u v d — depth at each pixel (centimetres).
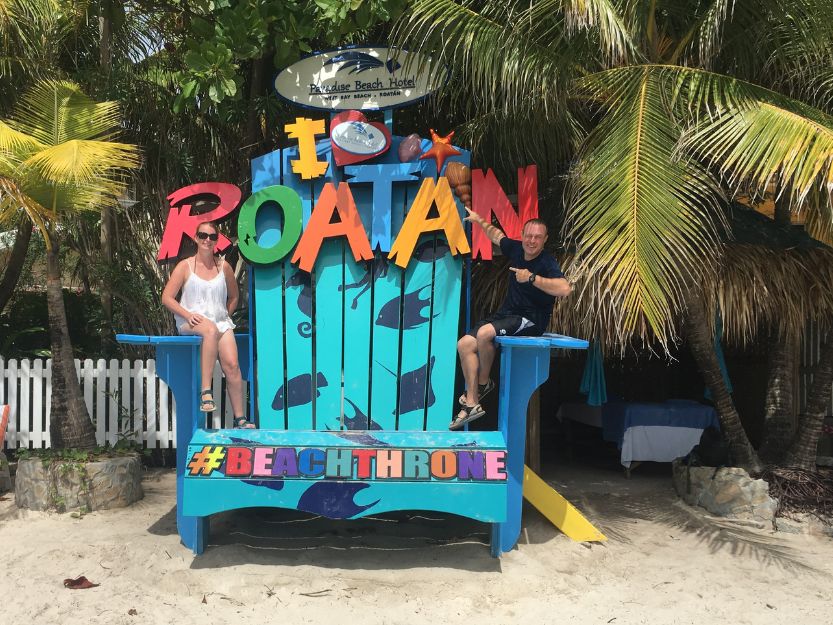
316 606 351
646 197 411
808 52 479
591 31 442
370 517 497
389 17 500
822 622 342
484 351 438
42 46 642
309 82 522
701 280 495
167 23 722
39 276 1035
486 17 489
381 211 500
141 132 675
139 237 727
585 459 745
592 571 407
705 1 484
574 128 534
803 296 511
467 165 498
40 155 487
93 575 382
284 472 388
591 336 529
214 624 329
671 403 673
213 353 432
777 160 392
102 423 648
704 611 353
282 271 501
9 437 652
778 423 582
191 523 421
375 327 492
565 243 498
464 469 390
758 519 498
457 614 345
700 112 455
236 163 723
